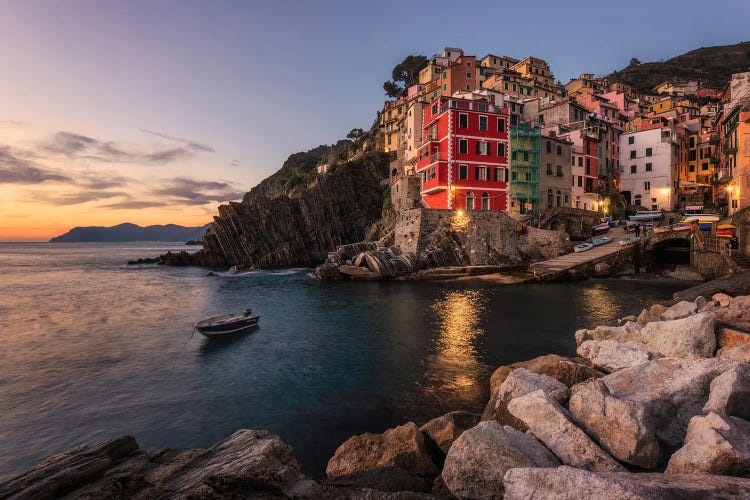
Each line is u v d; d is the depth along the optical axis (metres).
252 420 13.45
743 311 11.43
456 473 6.07
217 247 85.69
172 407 14.65
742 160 45.06
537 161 58.41
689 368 7.96
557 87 99.38
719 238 38.09
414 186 64.25
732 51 175.88
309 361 19.33
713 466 5.01
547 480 4.83
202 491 6.05
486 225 50.53
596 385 7.45
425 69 101.81
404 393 14.99
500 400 8.66
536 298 33.22
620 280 42.00
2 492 5.99
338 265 52.53
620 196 70.56
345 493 6.14
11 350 22.22
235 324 24.92
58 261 116.06
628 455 6.09
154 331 26.47
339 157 117.12
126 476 6.72
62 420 13.80
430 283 43.34
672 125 75.38
